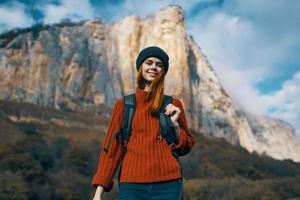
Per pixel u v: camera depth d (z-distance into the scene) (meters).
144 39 132.00
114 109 3.87
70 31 126.25
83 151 83.88
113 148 3.76
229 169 84.50
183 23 135.12
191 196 64.38
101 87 122.38
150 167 3.57
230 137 130.62
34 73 116.62
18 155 67.88
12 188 55.41
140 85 3.97
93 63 124.25
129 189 3.57
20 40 119.94
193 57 138.00
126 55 129.00
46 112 110.06
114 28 133.12
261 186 63.94
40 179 62.81
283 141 159.50
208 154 95.31
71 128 105.50
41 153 78.19
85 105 118.50
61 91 117.44
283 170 96.56
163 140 3.71
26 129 94.38
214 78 140.38
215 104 133.88
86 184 67.69
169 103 3.83
